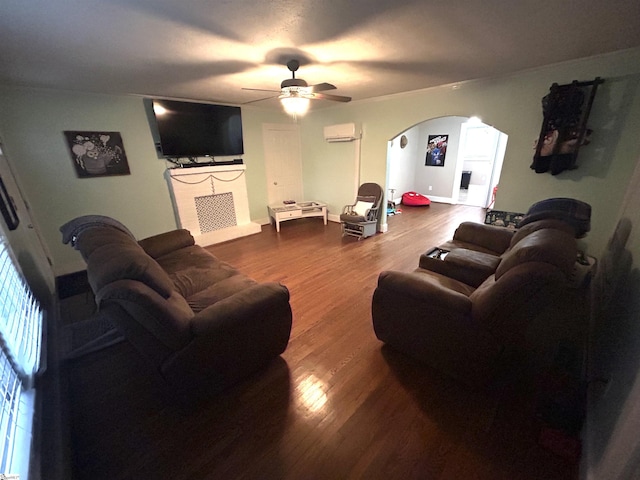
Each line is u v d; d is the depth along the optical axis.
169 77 2.75
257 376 1.78
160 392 1.67
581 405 1.32
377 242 4.29
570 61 2.46
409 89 3.55
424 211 6.27
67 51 1.98
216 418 1.50
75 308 2.64
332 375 1.78
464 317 1.50
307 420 1.49
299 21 1.61
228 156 4.74
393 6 1.46
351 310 2.51
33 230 2.78
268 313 1.66
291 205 5.31
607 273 2.13
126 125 3.62
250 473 1.25
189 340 1.39
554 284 1.25
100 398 1.65
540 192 2.91
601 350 1.65
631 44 2.08
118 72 2.54
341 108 4.71
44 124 3.07
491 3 1.45
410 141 7.19
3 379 1.04
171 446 1.37
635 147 2.33
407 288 1.68
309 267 3.44
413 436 1.39
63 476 1.11
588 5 1.48
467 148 9.09
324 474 1.24
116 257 1.39
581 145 2.53
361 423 1.46
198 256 2.67
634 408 0.92
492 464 1.26
